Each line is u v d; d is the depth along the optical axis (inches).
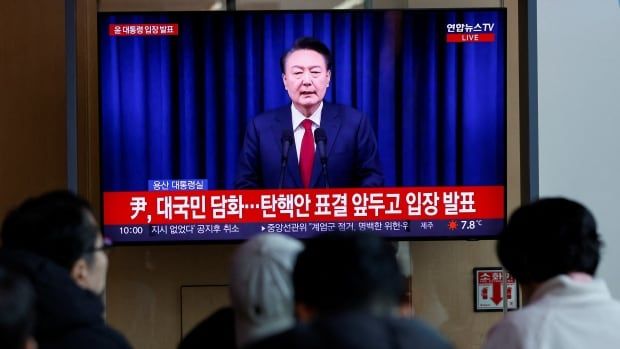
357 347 83.0
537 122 264.5
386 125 266.2
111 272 278.4
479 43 265.3
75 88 258.7
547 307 124.0
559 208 128.3
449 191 266.7
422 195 266.5
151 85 263.7
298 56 264.7
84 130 275.1
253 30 264.7
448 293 282.0
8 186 276.8
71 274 133.1
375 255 92.7
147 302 279.1
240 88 265.3
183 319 278.7
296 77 265.0
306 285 92.4
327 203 266.2
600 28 278.4
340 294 90.0
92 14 275.6
